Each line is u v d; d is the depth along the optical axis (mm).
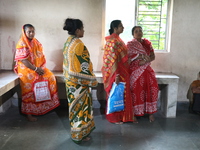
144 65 3297
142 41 3389
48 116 3631
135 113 3373
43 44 3830
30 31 3098
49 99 3404
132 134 3016
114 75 3123
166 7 3807
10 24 3760
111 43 3090
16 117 3574
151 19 3855
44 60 3410
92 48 3852
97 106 4047
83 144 2734
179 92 3971
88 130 2740
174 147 2684
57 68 3922
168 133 3057
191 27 3742
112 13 3855
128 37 3951
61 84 3973
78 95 2564
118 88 3164
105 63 3162
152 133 3053
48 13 3727
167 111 3613
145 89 3357
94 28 3781
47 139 2855
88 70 2555
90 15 3738
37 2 3691
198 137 2947
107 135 2977
